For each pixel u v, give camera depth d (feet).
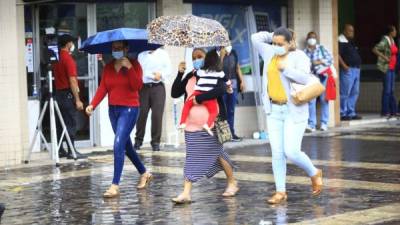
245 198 62.23
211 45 61.57
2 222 56.24
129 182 71.26
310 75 57.98
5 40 84.23
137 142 93.61
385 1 135.23
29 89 90.02
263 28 108.78
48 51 90.63
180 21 62.34
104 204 61.62
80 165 83.20
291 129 58.29
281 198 59.98
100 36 64.85
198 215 56.44
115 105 65.16
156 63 91.71
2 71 84.17
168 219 55.47
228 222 53.88
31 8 90.22
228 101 100.53
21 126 87.10
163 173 75.87
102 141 95.71
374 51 123.34
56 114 86.99
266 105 59.26
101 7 95.35
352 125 116.98
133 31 64.90
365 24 137.49
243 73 106.42
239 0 105.50
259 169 77.10
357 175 71.77
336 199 60.75
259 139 103.96
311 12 113.39
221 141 61.16
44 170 80.48
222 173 74.43
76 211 59.31
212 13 103.55
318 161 80.84
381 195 62.08
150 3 98.53
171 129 98.78
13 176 77.00
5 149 84.58
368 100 133.80
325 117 110.83
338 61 116.06
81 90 94.58
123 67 64.95
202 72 60.54
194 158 60.95
